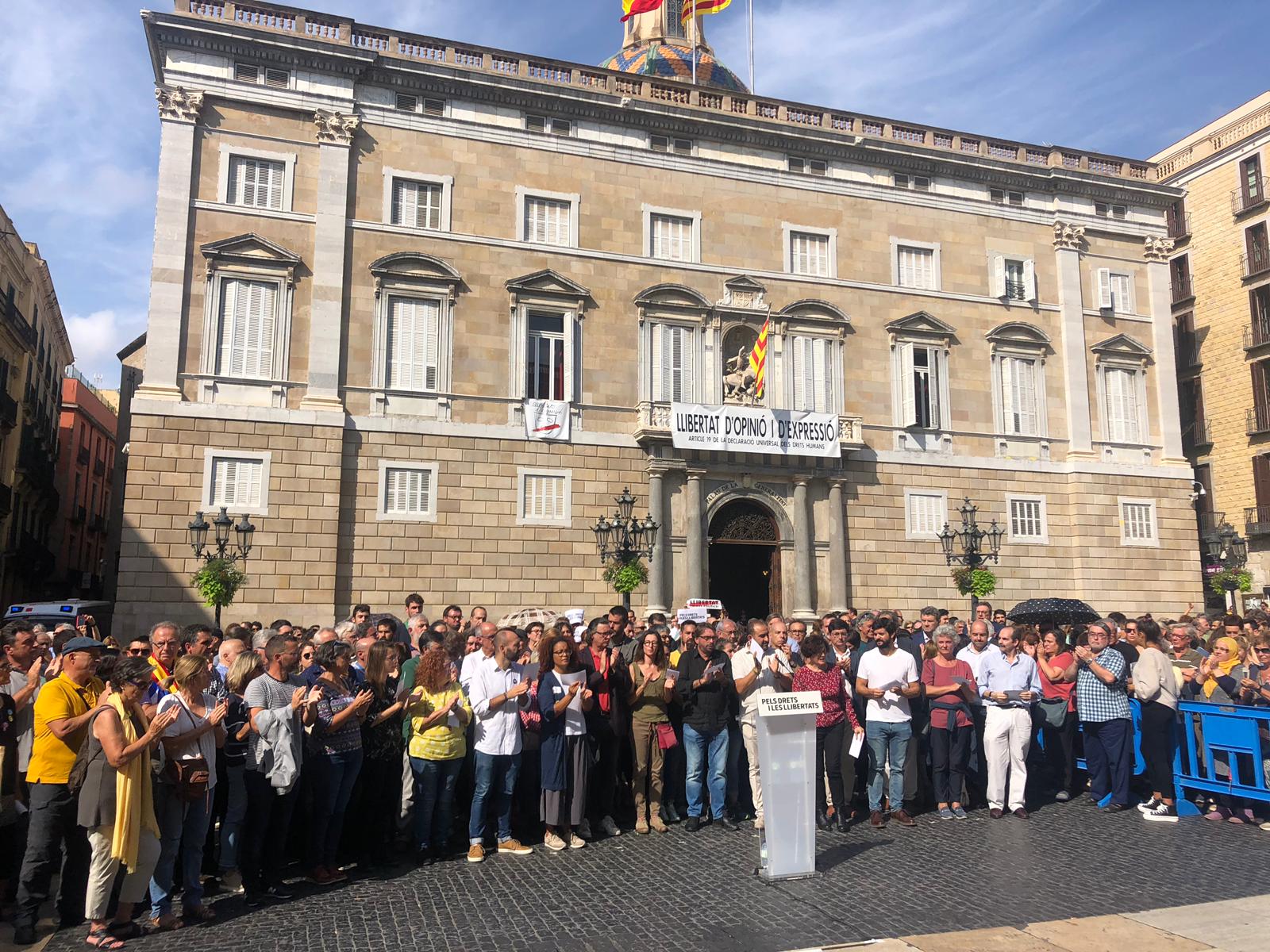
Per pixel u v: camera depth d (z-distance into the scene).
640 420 31.20
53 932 9.33
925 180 36.56
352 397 28.84
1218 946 8.42
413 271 29.70
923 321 35.12
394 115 30.36
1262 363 42.88
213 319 27.67
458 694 11.71
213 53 28.58
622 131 32.97
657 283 32.53
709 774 13.48
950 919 9.35
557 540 30.05
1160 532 36.69
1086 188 37.97
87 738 9.02
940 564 34.09
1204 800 14.08
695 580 30.88
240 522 25.36
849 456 33.69
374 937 9.02
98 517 64.62
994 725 14.02
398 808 12.78
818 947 8.56
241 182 28.62
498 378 30.28
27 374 44.19
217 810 10.98
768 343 33.53
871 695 13.44
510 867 11.35
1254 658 14.37
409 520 28.67
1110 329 37.78
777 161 34.69
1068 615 23.62
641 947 8.66
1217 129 46.12
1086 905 9.72
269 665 10.43
